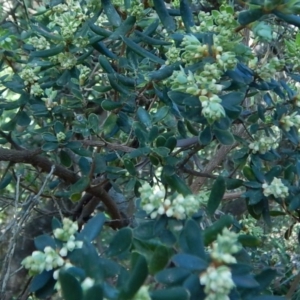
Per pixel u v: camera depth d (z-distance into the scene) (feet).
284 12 4.79
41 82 7.07
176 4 7.39
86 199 8.46
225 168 8.03
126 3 6.33
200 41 5.37
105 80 7.79
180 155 7.32
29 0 10.28
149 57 6.12
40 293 4.00
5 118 8.88
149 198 4.08
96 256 3.72
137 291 3.34
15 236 6.09
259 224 8.24
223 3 6.28
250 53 5.31
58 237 4.01
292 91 6.09
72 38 6.55
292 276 6.52
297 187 5.51
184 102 4.79
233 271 3.71
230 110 4.90
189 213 4.08
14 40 7.63
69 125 7.40
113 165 7.49
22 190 8.75
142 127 5.93
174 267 3.80
